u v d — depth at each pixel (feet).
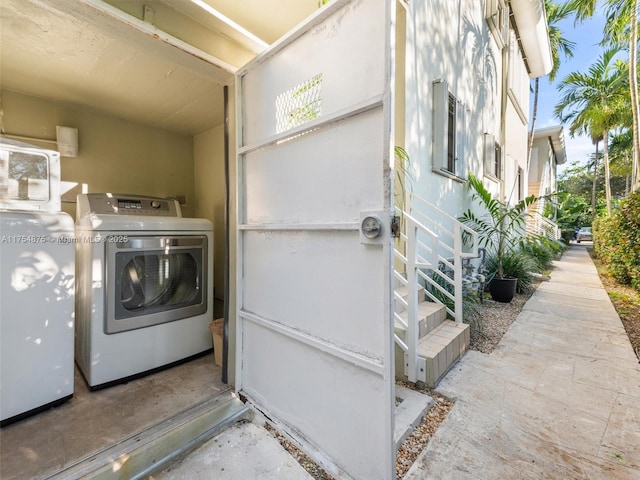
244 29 5.91
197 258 8.19
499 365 8.06
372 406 4.03
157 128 11.18
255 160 6.09
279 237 5.54
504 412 6.01
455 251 9.48
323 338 4.72
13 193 5.54
